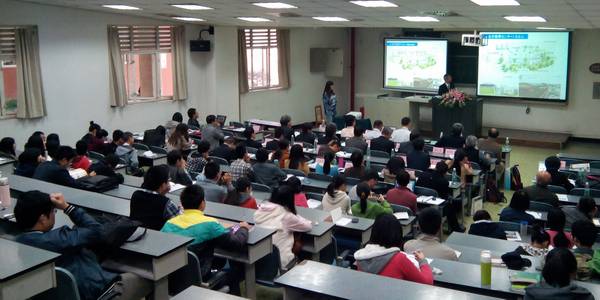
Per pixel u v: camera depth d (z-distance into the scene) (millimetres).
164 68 12844
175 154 6559
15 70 10180
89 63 11211
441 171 7223
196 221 4137
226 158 8711
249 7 9211
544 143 13594
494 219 8250
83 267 3547
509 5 7375
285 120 10430
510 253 4078
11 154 8172
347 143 9094
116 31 11555
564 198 6680
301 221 4656
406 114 15406
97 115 11469
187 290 2865
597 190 6781
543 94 14141
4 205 4559
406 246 4262
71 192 5316
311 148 9555
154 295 3797
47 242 3467
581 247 4410
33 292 3137
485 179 8984
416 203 6418
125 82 11922
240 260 4270
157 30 12453
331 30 16625
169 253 3713
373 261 3574
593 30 13508
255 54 14719
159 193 4719
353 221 5207
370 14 9469
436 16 9297
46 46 10469
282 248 4598
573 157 8984
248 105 14625
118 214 4695
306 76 16172
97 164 6801
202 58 13492
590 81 13734
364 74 16969
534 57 14070
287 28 15266
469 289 3545
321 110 16797
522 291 3428
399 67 15805
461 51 15031
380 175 7848
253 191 6617
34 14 10219
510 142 13953
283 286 3014
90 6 10266
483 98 14922
